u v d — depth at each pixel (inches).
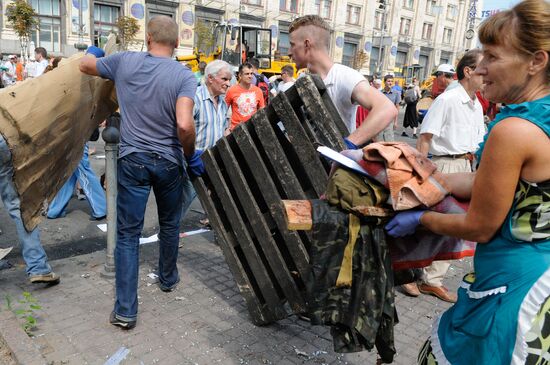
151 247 183.0
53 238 193.3
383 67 1979.6
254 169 112.7
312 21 108.7
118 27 1111.6
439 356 63.6
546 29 50.9
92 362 103.3
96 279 147.3
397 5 1950.1
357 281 70.9
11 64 770.8
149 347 111.0
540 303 52.5
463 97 141.9
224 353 110.3
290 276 112.7
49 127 127.9
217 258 173.3
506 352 54.3
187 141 119.0
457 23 2278.5
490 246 58.4
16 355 101.0
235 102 237.8
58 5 1175.6
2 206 231.9
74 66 127.2
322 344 116.9
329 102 101.7
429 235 73.5
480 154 60.6
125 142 118.9
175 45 124.6
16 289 137.8
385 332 74.7
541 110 51.4
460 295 64.1
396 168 66.4
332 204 73.4
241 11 1482.5
